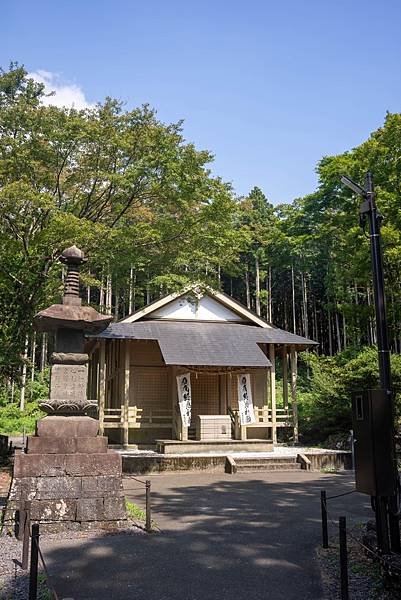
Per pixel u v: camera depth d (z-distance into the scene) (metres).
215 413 21.38
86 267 15.58
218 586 5.59
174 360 18.00
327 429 21.23
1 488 11.13
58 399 8.76
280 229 42.94
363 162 20.92
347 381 19.05
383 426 5.94
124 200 15.04
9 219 13.64
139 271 16.72
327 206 35.78
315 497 11.30
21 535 7.32
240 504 10.41
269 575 5.97
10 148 13.78
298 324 50.56
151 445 19.81
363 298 32.81
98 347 23.38
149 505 8.12
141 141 13.90
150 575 5.92
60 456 8.21
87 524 7.97
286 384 22.62
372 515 9.39
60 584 5.58
